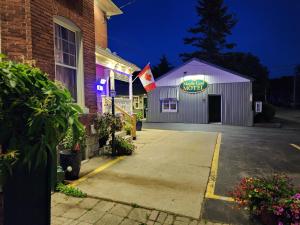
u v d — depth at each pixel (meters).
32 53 5.05
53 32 5.78
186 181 5.68
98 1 12.03
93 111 7.59
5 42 4.79
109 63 10.73
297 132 16.44
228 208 4.41
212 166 7.20
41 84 1.85
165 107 23.92
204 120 22.47
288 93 57.38
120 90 24.14
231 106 21.53
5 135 1.74
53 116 1.81
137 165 6.84
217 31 41.25
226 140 12.38
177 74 23.31
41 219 1.86
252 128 18.88
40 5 5.35
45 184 1.88
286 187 3.96
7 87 1.72
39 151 1.77
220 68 21.77
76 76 7.03
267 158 8.51
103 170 6.25
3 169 1.69
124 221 3.86
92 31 7.59
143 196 4.73
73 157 5.36
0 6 4.74
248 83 20.81
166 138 12.03
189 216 4.07
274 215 3.62
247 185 4.06
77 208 4.20
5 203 1.83
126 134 11.08
